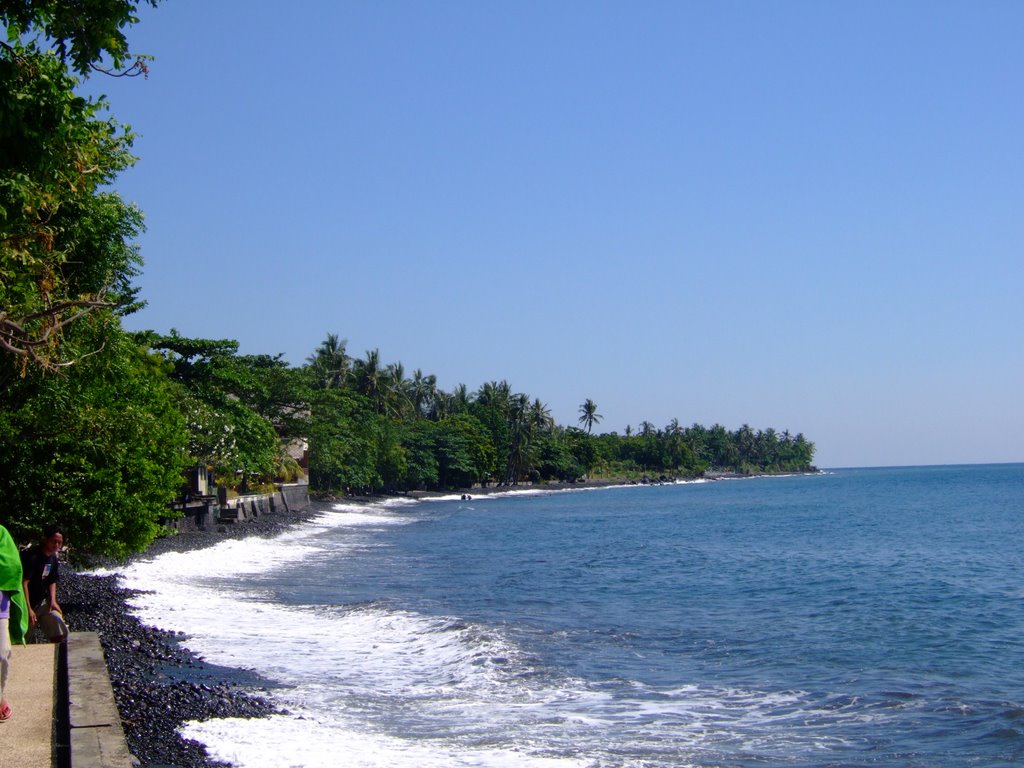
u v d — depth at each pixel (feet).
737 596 99.30
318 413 280.72
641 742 42.47
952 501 372.79
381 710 47.39
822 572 124.67
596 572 124.16
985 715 47.85
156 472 77.05
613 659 62.44
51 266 52.95
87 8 31.99
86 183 52.24
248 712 44.62
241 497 209.56
